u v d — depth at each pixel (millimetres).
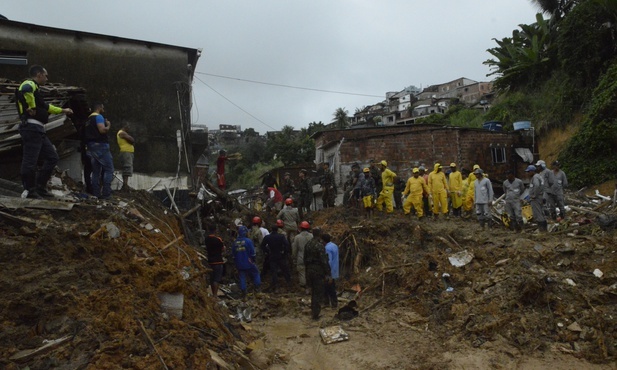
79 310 4984
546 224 11914
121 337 4852
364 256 12336
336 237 12758
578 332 7266
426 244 12031
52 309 4906
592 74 29672
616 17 28547
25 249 5625
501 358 6895
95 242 6168
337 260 10578
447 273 9891
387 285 10672
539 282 8219
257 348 7219
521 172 25922
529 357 6895
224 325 7324
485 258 9992
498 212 14859
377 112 87938
